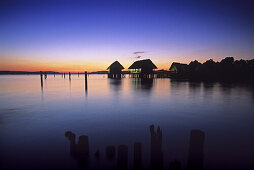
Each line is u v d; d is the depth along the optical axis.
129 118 6.48
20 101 10.26
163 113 7.23
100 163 3.22
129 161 3.28
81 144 3.16
